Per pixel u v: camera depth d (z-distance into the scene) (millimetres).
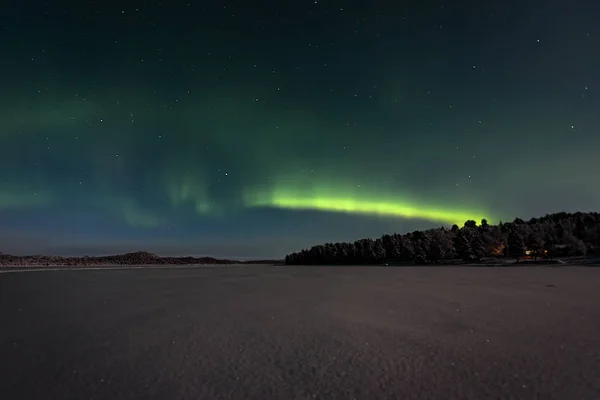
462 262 99875
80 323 14320
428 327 13414
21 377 8094
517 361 9117
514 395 7027
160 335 12195
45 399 6922
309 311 17328
